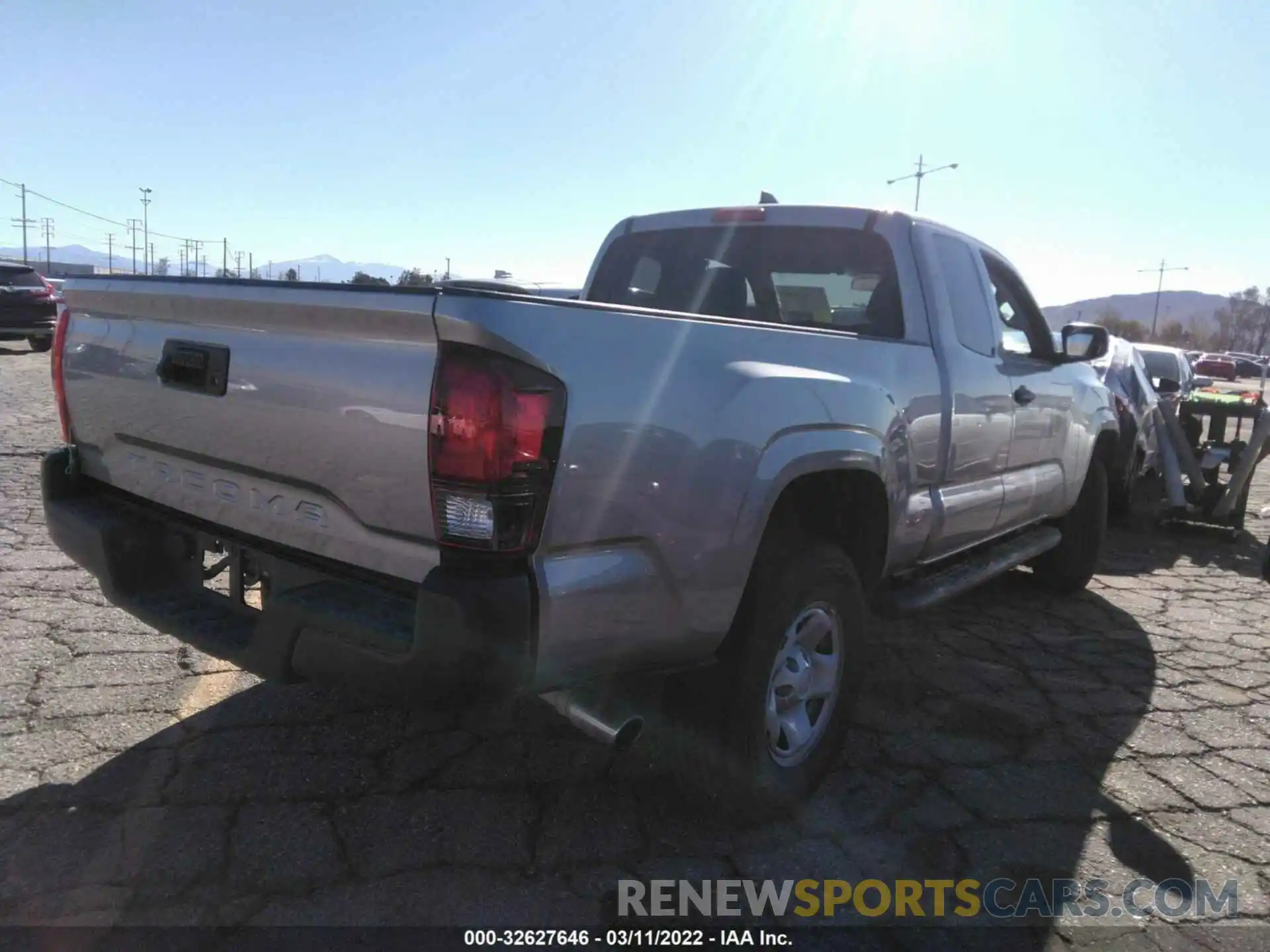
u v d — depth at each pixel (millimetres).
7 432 9227
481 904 2578
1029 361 4738
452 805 3057
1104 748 3691
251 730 3469
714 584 2686
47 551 5398
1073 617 5387
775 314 4324
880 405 3314
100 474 3375
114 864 2656
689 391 2596
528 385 2230
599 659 2494
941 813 3178
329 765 3258
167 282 2842
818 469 2979
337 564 2590
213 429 2791
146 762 3207
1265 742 3803
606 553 2443
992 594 5840
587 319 2396
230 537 2893
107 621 4363
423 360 2271
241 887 2590
